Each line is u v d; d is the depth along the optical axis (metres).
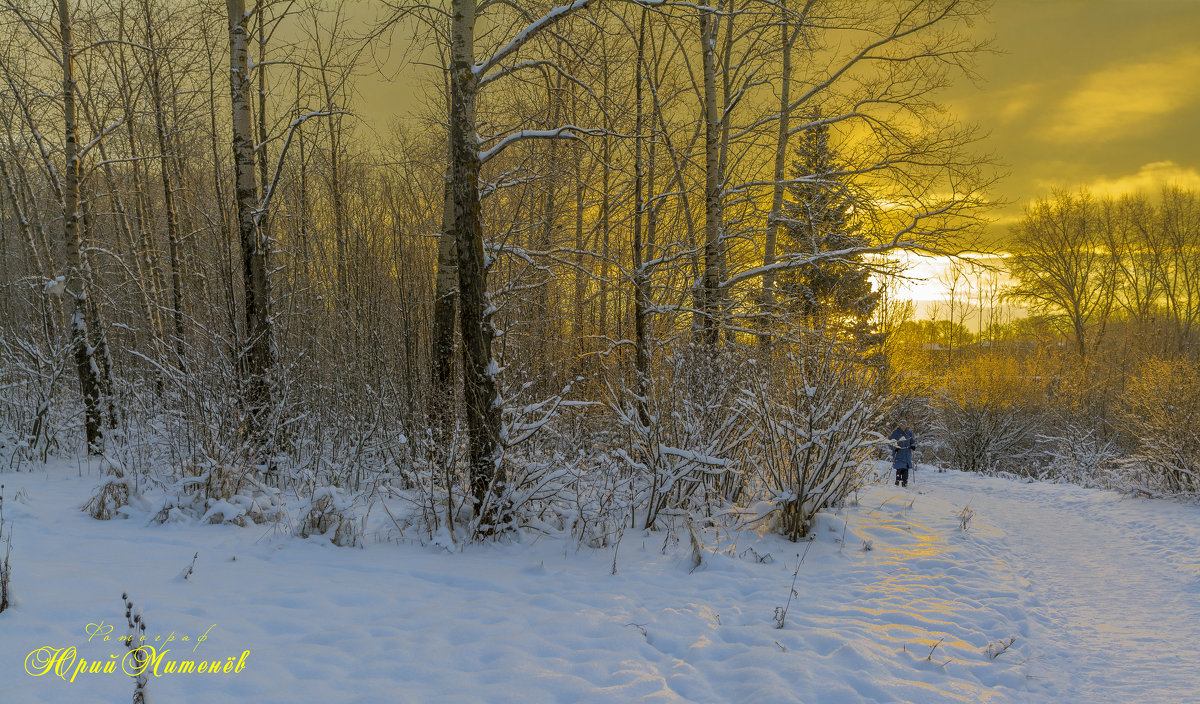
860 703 3.90
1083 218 38.16
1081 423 27.61
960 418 28.45
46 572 5.29
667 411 8.68
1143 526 10.72
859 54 12.68
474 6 7.62
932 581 6.64
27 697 3.37
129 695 3.51
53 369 11.96
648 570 6.39
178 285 13.39
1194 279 38.56
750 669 4.22
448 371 9.75
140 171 16.27
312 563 6.30
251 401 9.80
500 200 12.45
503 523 7.42
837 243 12.33
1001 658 4.90
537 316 12.30
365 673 3.93
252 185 10.43
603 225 12.98
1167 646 5.40
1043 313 40.97
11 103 13.15
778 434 8.09
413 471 8.30
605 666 4.20
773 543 7.77
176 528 7.32
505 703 3.68
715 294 11.32
